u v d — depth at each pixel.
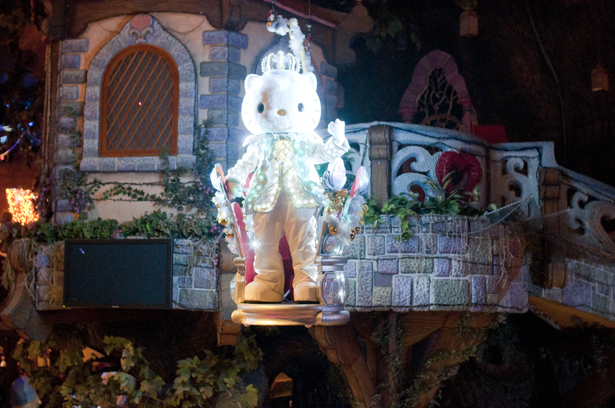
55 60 9.12
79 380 8.92
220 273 7.00
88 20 8.90
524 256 7.59
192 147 8.38
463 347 7.71
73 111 8.80
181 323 8.97
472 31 11.48
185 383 8.00
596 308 7.85
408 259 6.92
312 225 5.35
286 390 10.80
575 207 8.04
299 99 5.40
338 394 9.26
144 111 8.64
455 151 7.76
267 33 8.94
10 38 10.51
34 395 10.10
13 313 7.48
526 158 8.20
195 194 8.29
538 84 11.96
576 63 11.59
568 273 7.70
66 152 8.77
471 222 7.13
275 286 5.33
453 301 6.97
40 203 8.93
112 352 8.82
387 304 6.86
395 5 12.12
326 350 7.57
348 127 7.70
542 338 10.03
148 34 8.66
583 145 11.57
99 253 7.31
